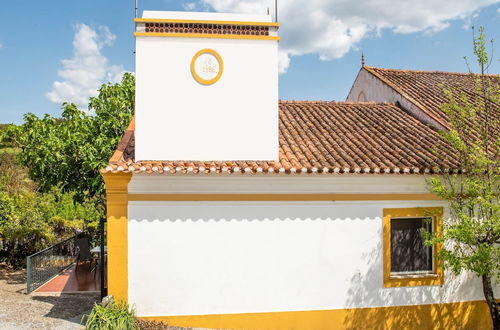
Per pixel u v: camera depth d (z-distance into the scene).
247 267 8.41
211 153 8.45
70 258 14.93
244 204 8.41
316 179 8.51
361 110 12.56
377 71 15.28
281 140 9.80
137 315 8.12
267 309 8.46
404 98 12.67
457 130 8.74
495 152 8.51
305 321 8.57
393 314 8.84
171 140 8.33
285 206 8.53
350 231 8.73
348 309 8.71
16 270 14.50
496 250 7.36
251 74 8.58
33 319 8.88
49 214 18.73
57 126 12.62
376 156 8.95
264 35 8.65
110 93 12.63
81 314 9.30
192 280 8.27
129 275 8.12
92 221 19.58
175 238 8.23
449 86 14.23
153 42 8.27
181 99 8.36
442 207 9.02
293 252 8.55
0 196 15.11
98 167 11.36
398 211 8.89
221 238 8.35
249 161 8.50
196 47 8.41
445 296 9.05
